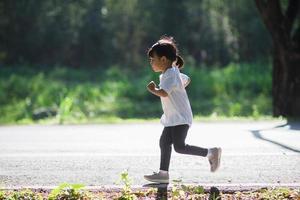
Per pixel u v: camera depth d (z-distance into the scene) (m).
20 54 94.75
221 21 94.69
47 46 94.69
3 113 48.47
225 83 66.00
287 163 15.72
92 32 96.31
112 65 97.50
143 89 62.50
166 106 12.64
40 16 93.31
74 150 18.36
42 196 11.71
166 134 12.83
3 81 70.44
